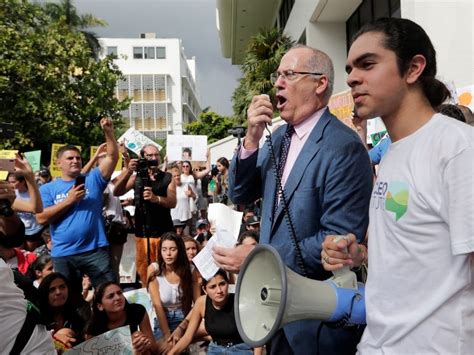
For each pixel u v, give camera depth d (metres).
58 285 3.87
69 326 4.00
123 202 7.91
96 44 29.50
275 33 18.20
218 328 3.90
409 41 1.46
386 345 1.41
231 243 3.33
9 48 16.98
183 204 8.15
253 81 17.94
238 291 1.77
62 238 4.68
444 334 1.31
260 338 1.58
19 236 2.58
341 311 1.60
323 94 2.20
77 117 19.14
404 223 1.37
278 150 2.32
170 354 4.01
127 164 6.32
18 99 16.86
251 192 2.48
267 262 1.69
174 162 8.95
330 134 2.14
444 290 1.30
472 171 1.24
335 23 14.78
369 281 1.50
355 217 2.03
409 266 1.36
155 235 5.66
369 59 1.49
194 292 4.69
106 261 4.84
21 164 4.39
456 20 5.94
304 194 2.10
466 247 1.22
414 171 1.37
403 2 7.14
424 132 1.42
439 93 1.50
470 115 2.45
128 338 3.14
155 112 57.56
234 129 2.60
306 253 2.04
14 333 1.99
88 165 5.84
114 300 3.87
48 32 18.67
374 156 3.68
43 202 4.91
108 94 20.12
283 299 1.49
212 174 10.84
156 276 4.60
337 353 2.04
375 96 1.48
